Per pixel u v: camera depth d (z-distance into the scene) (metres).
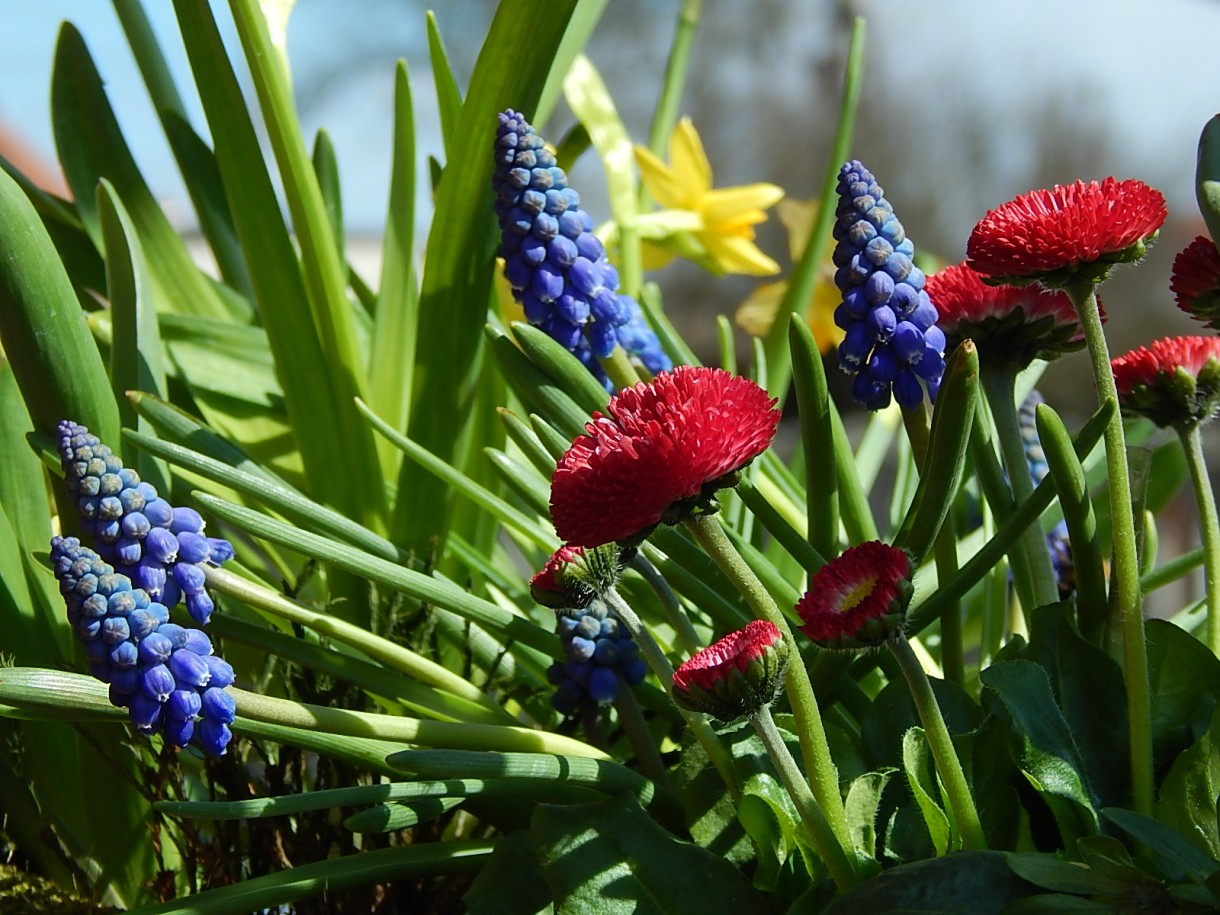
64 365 0.38
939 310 0.36
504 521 0.42
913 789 0.31
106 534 0.31
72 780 0.42
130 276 0.41
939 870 0.29
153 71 0.57
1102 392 0.31
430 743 0.35
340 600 0.43
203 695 0.31
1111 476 0.31
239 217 0.45
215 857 0.37
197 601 0.32
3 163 0.54
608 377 0.41
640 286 0.61
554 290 0.39
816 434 0.36
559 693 0.39
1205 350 0.36
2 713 0.34
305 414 0.47
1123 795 0.33
